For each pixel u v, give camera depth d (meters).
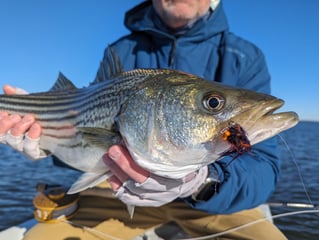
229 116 0.28
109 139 0.34
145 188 0.33
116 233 0.47
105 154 0.34
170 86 0.31
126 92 0.34
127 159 0.31
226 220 0.48
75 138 0.38
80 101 0.38
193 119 0.29
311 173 1.66
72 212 0.49
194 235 0.50
